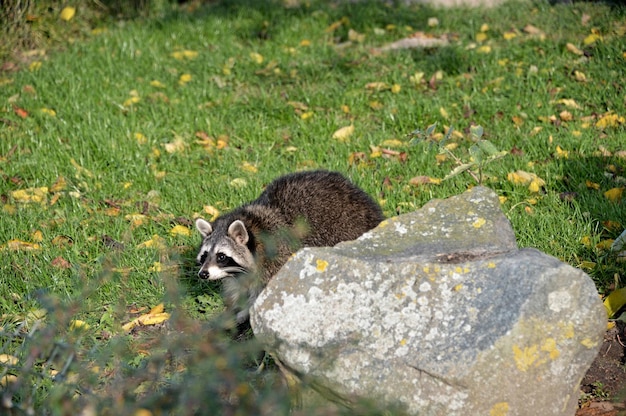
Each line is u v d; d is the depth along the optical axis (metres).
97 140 8.79
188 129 9.16
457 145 8.41
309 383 4.09
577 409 4.53
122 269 6.26
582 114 8.98
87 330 5.23
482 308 4.01
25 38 12.16
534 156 8.09
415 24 12.25
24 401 4.36
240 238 6.05
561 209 6.85
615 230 6.48
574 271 3.96
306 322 4.18
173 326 4.86
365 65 10.62
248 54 11.39
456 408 3.85
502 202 7.09
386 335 4.05
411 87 9.92
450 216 4.79
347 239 6.26
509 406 3.86
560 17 11.66
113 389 3.96
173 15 13.06
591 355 3.98
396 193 7.36
